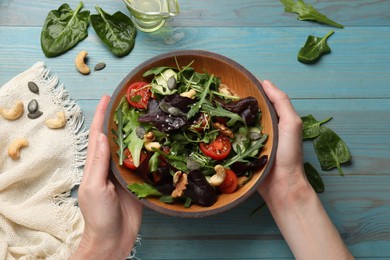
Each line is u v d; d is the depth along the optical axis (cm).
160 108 68
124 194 71
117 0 82
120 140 68
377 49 83
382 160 81
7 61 80
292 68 82
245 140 69
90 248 68
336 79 82
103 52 81
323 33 83
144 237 78
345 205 80
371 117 82
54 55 80
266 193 74
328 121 82
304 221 72
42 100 79
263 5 83
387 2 83
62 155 78
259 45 82
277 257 79
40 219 76
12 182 77
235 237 79
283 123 70
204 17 82
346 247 73
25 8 81
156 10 80
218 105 69
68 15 81
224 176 67
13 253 76
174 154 68
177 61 71
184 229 79
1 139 78
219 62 71
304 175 73
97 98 80
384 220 80
